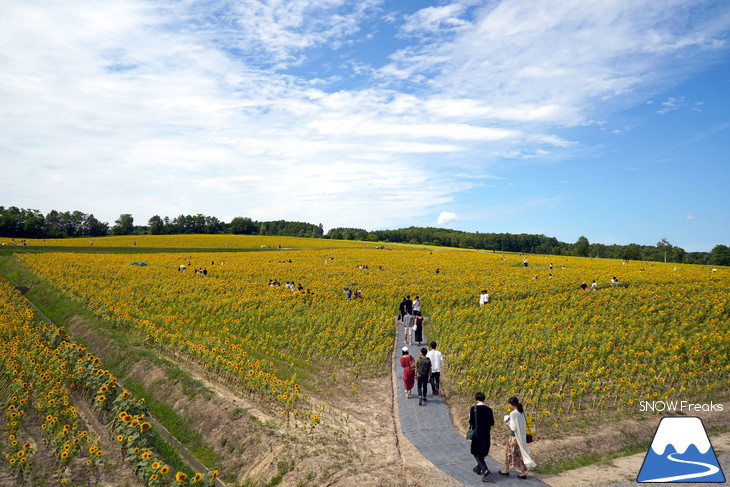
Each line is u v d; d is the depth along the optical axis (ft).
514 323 86.94
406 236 637.71
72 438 40.57
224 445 42.98
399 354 73.31
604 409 47.65
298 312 101.60
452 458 35.96
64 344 60.90
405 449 38.09
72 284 125.29
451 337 78.33
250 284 142.51
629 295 113.70
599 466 34.53
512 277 171.32
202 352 64.90
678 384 54.70
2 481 35.37
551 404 49.47
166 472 32.94
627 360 63.52
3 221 468.75
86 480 36.29
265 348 74.13
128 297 111.34
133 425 38.93
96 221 646.33
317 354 72.79
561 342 70.38
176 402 52.60
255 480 36.86
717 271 194.70
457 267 217.36
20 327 78.38
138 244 339.16
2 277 149.89
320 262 236.43
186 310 101.65
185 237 420.36
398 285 151.12
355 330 86.63
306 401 51.75
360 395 54.85
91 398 52.37
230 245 359.25
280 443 40.09
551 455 35.99
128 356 67.82
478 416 32.71
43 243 320.70
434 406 49.03
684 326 79.97
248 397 52.75
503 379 52.85
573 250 499.51
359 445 39.52
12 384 49.85
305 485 33.73
